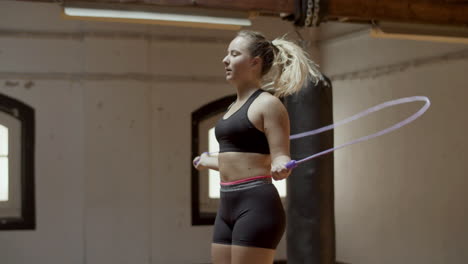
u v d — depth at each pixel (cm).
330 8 499
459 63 675
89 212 826
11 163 821
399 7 522
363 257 828
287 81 297
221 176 284
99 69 839
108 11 464
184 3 476
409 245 743
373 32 534
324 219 549
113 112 841
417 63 736
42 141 823
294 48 299
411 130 743
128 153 843
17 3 820
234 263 268
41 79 825
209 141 888
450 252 681
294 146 548
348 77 862
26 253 810
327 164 547
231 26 496
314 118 541
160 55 862
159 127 859
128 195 840
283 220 273
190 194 867
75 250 826
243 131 273
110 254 830
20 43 820
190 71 873
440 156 698
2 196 820
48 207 820
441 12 534
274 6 492
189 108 872
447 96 690
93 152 831
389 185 779
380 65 800
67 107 832
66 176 828
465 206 661
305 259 552
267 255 267
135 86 849
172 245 855
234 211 275
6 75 812
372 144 812
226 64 289
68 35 834
